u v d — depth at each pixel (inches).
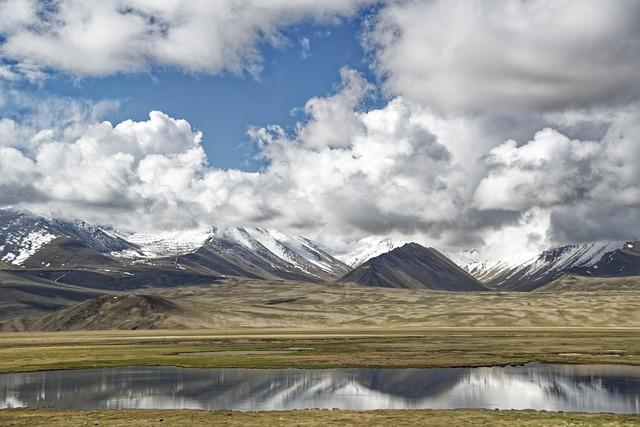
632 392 3353.8
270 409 2888.8
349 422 2381.9
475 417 2459.4
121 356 5506.9
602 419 2386.8
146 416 2551.7
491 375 4092.0
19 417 2556.6
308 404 3021.7
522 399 3132.4
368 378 3976.4
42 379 3988.7
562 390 3430.1
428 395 3284.9
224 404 3026.6
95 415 2588.6
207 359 5118.1
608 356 5221.5
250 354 5664.4
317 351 5999.0
